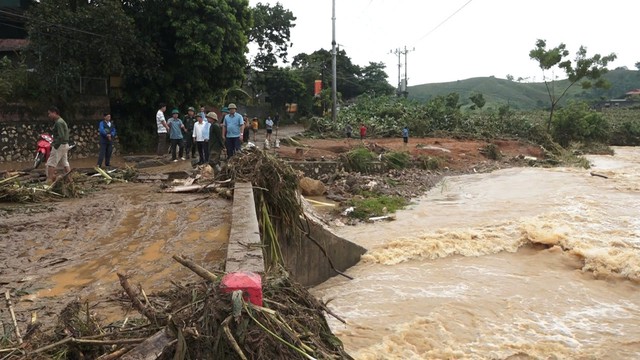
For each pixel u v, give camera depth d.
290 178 8.11
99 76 19.78
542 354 6.07
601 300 7.75
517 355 6.04
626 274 8.60
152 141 22.64
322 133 34.28
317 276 8.53
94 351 3.06
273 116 52.06
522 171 23.55
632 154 36.34
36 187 8.81
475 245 10.34
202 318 2.91
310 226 8.52
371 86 67.62
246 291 3.04
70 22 17.69
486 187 18.61
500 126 38.25
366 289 8.12
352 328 6.65
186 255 5.66
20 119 16.52
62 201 8.51
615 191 17.12
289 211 7.91
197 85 22.89
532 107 117.19
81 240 6.25
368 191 16.38
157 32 21.42
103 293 4.54
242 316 2.93
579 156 31.56
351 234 11.55
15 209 7.75
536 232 10.75
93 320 3.43
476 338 6.44
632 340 6.43
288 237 7.98
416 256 9.80
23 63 17.72
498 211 13.98
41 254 5.68
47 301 4.36
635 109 73.88
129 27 19.16
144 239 6.28
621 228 11.85
